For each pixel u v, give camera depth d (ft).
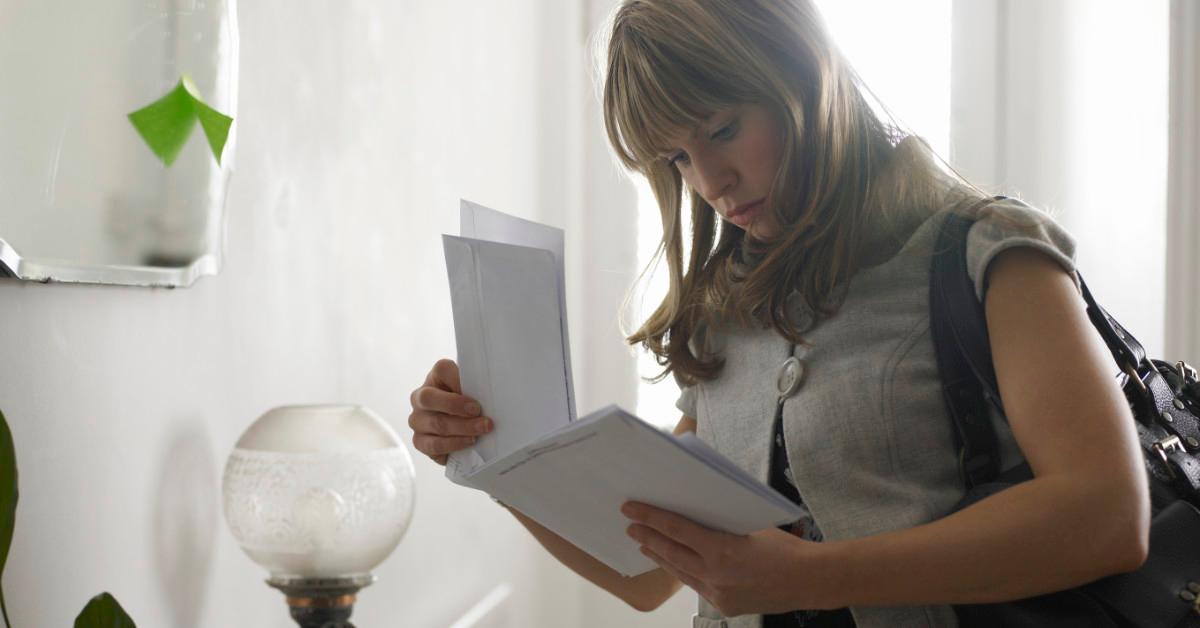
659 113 3.49
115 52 3.50
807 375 3.46
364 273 5.49
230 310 4.32
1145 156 8.20
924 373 3.29
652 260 4.33
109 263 3.50
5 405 3.16
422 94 6.14
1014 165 8.47
